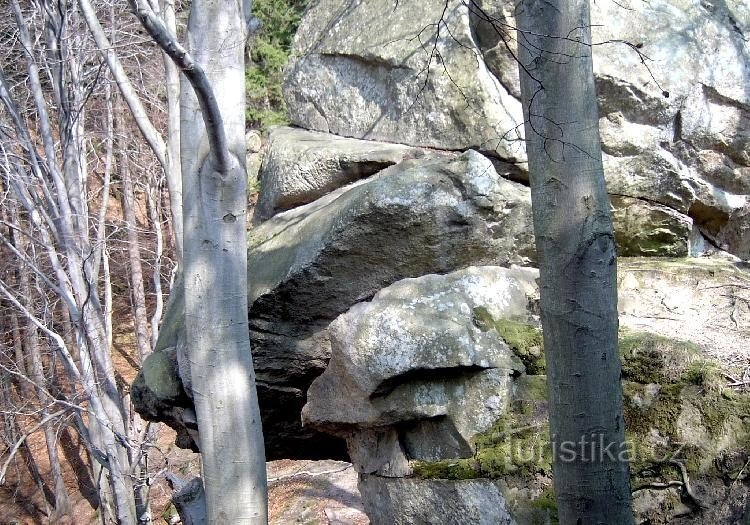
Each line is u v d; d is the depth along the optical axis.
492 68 4.82
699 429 3.51
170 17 6.42
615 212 4.94
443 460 4.00
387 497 4.27
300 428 5.12
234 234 3.73
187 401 5.01
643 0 4.98
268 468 14.23
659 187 4.89
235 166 3.67
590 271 2.69
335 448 5.42
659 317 4.27
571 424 2.73
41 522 15.03
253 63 16.42
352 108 5.77
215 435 3.73
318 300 4.32
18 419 14.09
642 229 4.96
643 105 4.78
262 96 16.19
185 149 3.70
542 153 2.75
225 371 3.72
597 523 2.72
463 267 4.33
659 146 4.89
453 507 3.90
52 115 12.25
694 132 4.91
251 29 4.03
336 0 6.22
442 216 4.13
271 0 16.03
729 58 4.98
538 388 3.90
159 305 11.40
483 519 3.79
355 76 5.75
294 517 12.41
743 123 4.96
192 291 3.72
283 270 4.36
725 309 4.26
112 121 12.69
